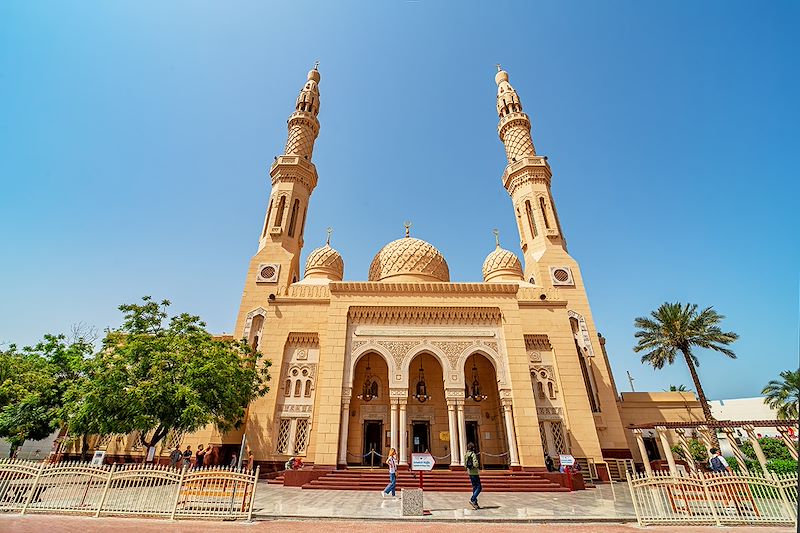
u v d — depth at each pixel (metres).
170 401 20.00
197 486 12.90
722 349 34.59
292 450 25.11
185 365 21.05
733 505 12.31
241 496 13.27
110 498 13.04
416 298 27.00
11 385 22.36
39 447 32.69
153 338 21.61
